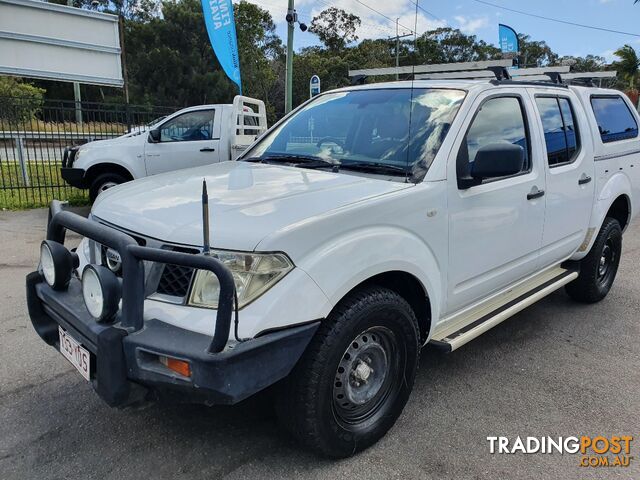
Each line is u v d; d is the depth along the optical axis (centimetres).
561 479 267
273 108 4578
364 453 280
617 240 522
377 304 259
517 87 380
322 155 351
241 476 259
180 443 283
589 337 443
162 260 209
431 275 293
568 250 446
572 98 445
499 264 355
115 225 264
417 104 345
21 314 450
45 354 378
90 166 881
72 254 276
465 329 332
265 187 285
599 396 347
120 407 225
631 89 3316
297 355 228
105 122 1155
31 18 1159
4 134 1108
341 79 4775
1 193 1109
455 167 307
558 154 414
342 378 262
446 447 288
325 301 234
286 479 258
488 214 332
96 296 223
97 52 1265
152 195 284
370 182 294
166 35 4566
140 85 4447
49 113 1128
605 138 486
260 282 224
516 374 374
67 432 290
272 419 306
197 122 909
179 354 207
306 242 233
